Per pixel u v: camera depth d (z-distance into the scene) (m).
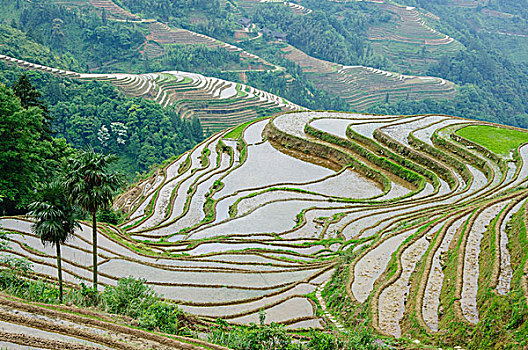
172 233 48.97
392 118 81.81
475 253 29.66
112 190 25.05
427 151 64.44
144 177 86.75
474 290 25.23
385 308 26.16
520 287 22.14
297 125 79.06
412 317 24.20
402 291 28.02
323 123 78.94
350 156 66.44
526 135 69.75
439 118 80.19
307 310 30.02
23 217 41.34
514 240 28.70
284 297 32.09
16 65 136.00
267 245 43.81
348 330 23.56
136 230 50.91
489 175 56.38
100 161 24.56
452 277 27.02
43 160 48.66
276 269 37.62
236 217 50.28
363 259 34.25
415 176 59.97
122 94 143.00
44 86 130.62
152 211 56.41
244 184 60.31
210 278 35.31
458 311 23.00
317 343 21.33
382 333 23.52
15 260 27.16
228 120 154.25
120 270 35.50
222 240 44.41
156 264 37.25
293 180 61.56
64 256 35.84
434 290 26.89
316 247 43.50
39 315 18.62
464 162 60.69
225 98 165.25
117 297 23.12
